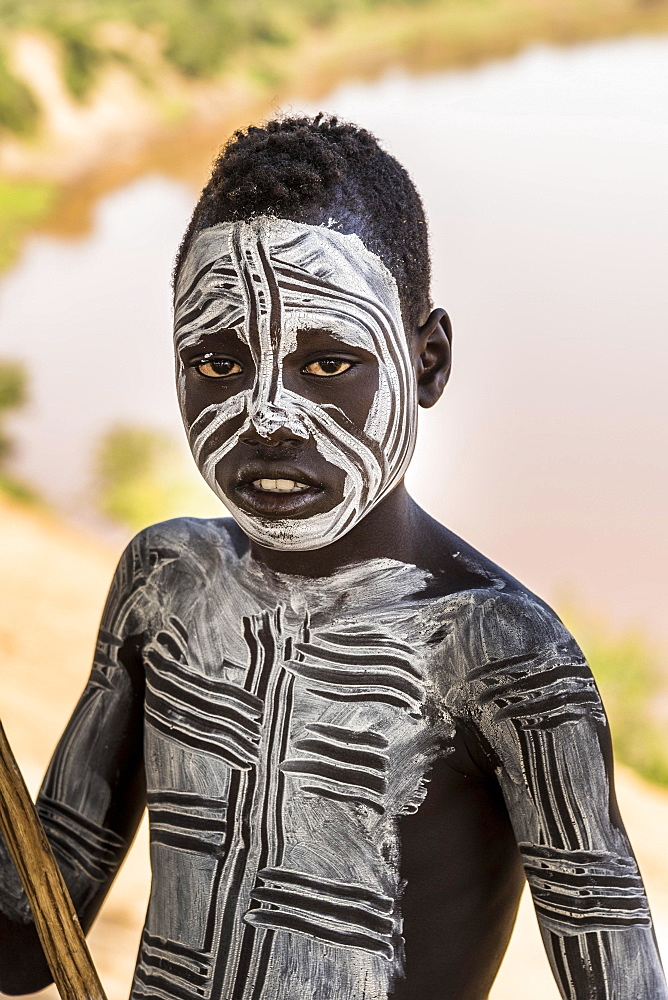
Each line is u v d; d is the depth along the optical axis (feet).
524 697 7.80
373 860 8.02
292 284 7.65
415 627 8.12
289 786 8.19
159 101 130.82
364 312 7.73
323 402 7.72
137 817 9.61
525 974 25.23
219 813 8.34
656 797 36.50
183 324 7.97
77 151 120.06
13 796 8.02
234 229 7.75
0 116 119.44
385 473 7.92
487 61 144.05
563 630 7.96
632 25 151.33
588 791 7.75
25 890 8.13
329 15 153.58
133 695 9.21
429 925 8.06
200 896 8.30
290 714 8.27
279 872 8.14
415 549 8.38
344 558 8.26
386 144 8.98
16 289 85.76
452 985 8.22
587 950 7.71
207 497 58.95
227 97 135.74
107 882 9.46
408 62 144.66
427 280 8.45
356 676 8.16
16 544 51.24
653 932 7.86
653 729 40.96
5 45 125.80
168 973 8.39
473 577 8.22
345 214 7.80
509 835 8.41
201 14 143.43
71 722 9.35
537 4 154.92
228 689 8.46
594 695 7.87
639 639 47.37
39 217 103.24
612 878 7.71
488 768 8.06
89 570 50.06
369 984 7.96
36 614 44.70
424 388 8.50
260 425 7.64
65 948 8.05
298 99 134.10
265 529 7.88
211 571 8.80
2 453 61.31
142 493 58.49
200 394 7.95
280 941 8.08
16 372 71.41
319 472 7.73
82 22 136.05
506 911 8.57
